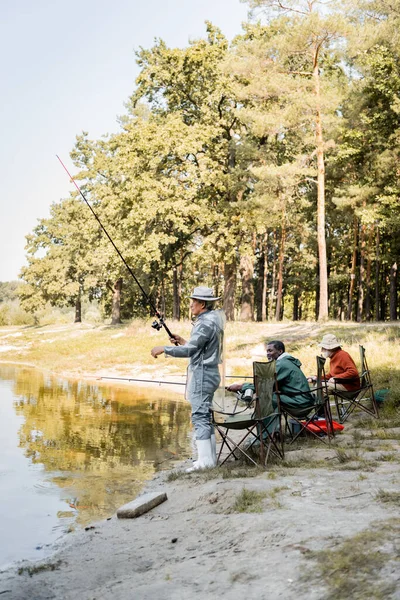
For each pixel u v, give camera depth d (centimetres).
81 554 432
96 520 525
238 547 390
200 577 349
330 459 641
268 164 3262
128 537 461
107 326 4481
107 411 1227
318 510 438
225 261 3366
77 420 1107
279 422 664
